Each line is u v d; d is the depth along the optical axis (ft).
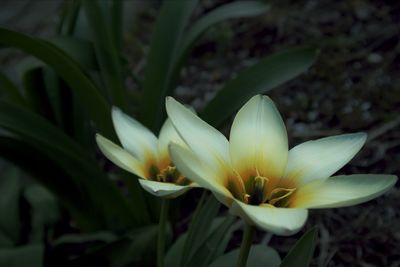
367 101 1.78
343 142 0.77
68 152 1.17
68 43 1.28
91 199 1.34
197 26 1.38
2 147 1.24
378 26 2.07
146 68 1.32
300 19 2.20
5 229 1.38
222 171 0.73
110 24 1.34
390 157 1.58
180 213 1.54
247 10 1.39
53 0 2.44
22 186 1.51
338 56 1.97
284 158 0.76
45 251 1.28
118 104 1.27
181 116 0.75
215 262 1.06
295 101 1.84
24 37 1.08
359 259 1.34
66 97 1.36
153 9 2.50
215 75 2.06
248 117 0.78
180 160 0.66
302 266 0.85
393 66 1.89
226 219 1.04
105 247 1.23
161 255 0.89
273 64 1.20
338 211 1.46
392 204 1.45
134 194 1.30
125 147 0.83
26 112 1.18
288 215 0.66
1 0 2.43
